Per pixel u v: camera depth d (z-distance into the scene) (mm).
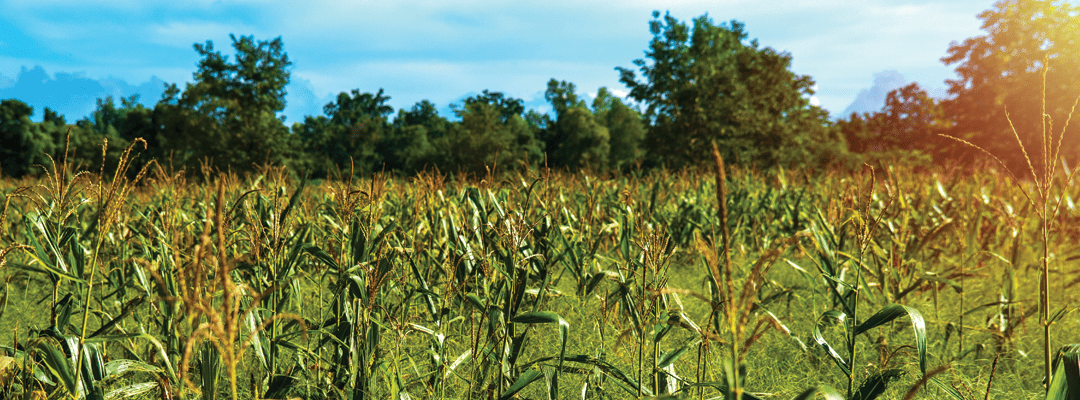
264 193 3986
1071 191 5770
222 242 1320
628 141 61344
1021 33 31734
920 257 5105
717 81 30547
